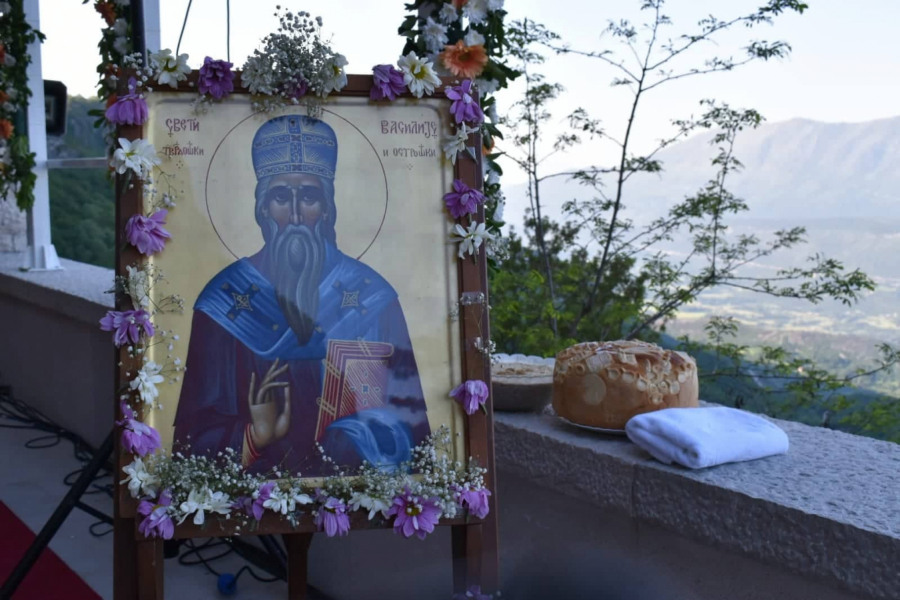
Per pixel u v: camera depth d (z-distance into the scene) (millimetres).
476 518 1214
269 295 1204
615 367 1428
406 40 1674
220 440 1176
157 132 1194
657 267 4449
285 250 1213
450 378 1234
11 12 3607
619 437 1465
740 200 4309
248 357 1190
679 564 1289
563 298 4695
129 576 1184
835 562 1039
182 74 1192
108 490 2691
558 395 1509
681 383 1446
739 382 4254
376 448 1204
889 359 3945
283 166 1218
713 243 4371
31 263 3824
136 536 1152
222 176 1206
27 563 1622
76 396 3266
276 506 1141
